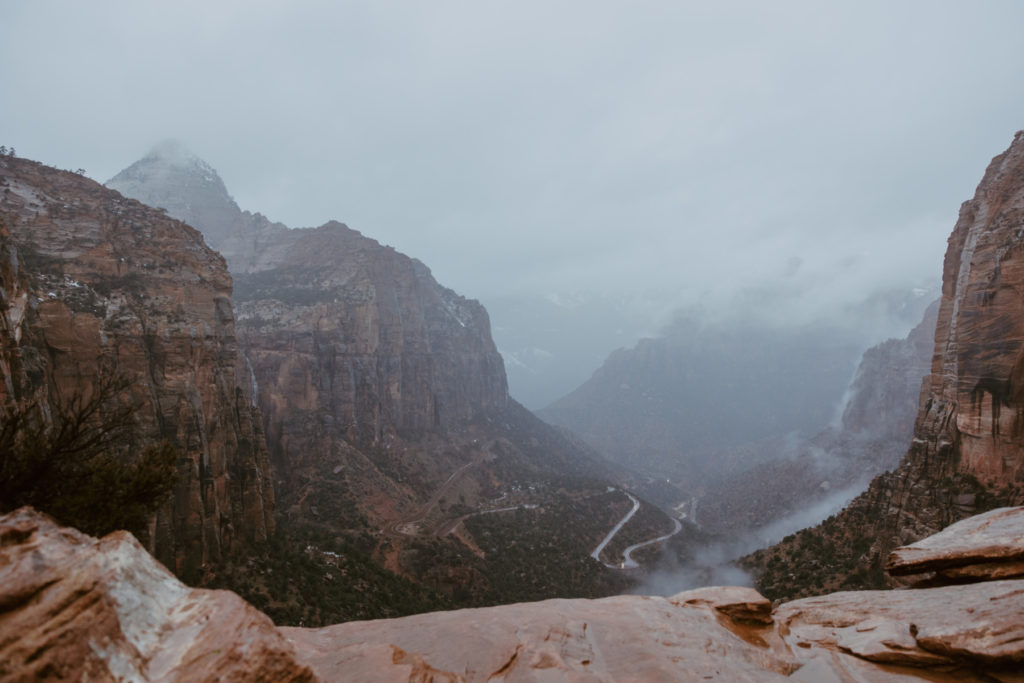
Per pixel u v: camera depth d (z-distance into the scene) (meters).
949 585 11.56
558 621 9.68
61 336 41.66
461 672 7.69
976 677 8.25
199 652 4.25
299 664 4.57
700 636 9.53
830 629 10.79
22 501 16.47
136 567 4.87
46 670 3.51
